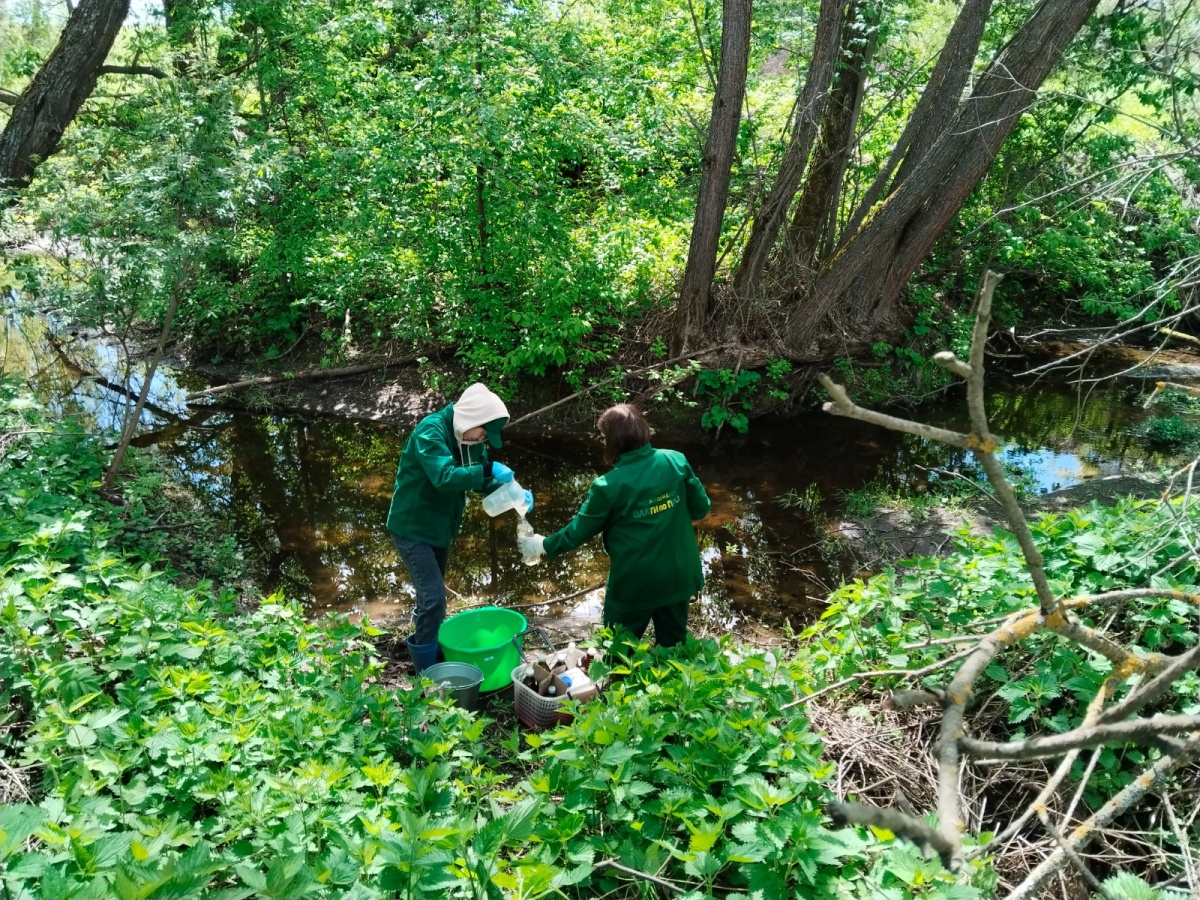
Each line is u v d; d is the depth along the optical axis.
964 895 2.31
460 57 8.77
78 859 2.34
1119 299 11.44
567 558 6.64
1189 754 1.10
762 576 6.30
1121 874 2.38
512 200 9.24
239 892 2.14
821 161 9.73
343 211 10.13
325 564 6.52
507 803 3.22
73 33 10.33
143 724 3.19
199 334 11.31
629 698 3.43
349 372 10.29
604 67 9.88
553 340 9.39
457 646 4.62
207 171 6.89
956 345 10.54
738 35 8.55
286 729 3.19
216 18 10.26
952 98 8.92
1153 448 8.51
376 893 2.31
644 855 2.68
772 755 2.99
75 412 9.86
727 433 9.24
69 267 7.16
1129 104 11.91
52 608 3.89
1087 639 1.54
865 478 8.04
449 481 4.20
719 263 10.41
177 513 6.83
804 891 2.53
